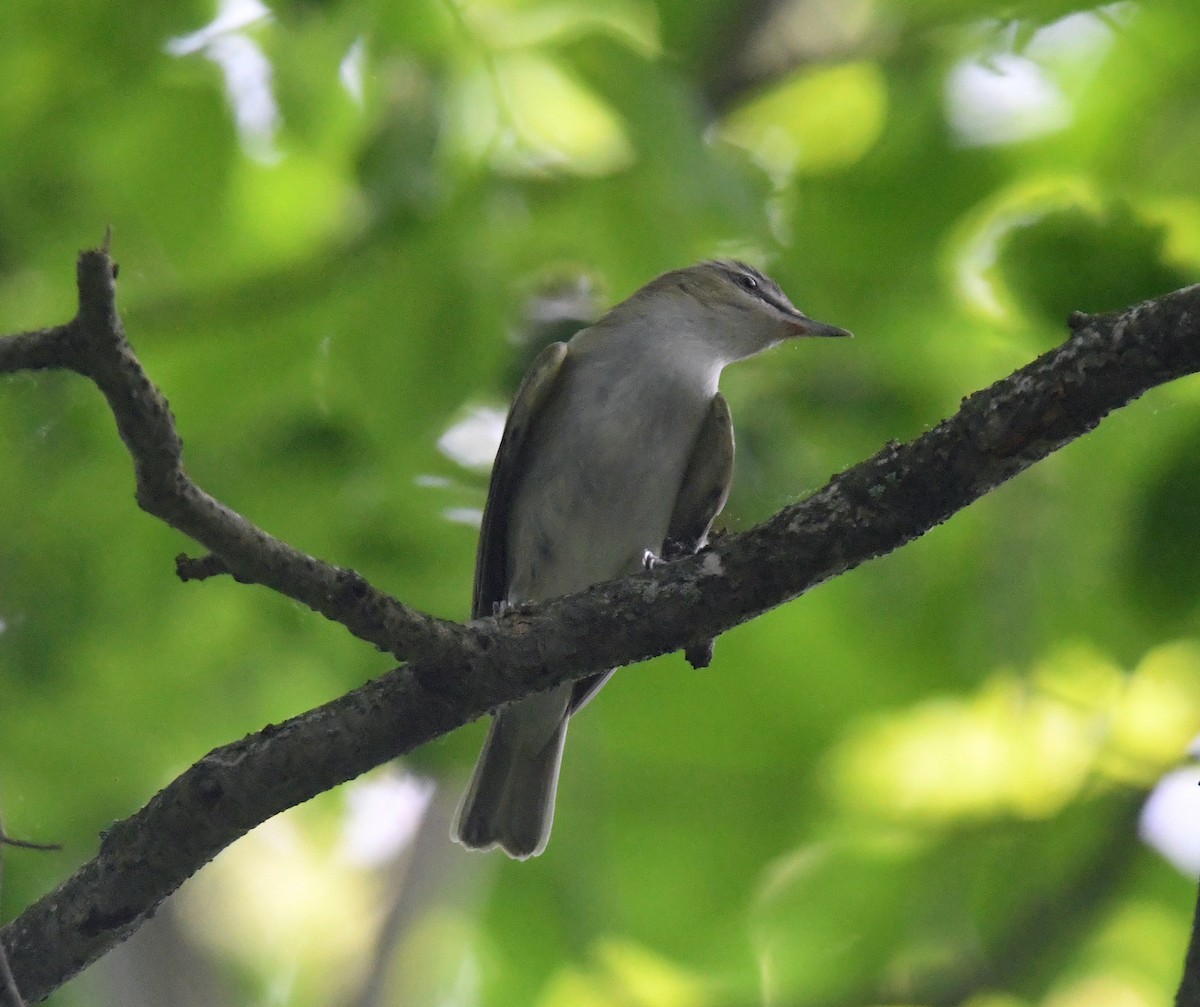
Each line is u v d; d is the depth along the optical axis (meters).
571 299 10.77
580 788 12.32
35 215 10.37
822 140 11.74
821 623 11.92
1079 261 9.00
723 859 12.34
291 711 11.78
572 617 6.61
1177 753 11.28
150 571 10.98
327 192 10.71
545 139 10.04
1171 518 8.27
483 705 6.57
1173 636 8.45
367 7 9.64
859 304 10.67
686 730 12.40
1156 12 10.79
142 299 10.50
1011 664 10.82
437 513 11.23
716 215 9.42
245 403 10.68
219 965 13.20
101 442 10.91
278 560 6.13
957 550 11.29
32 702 11.12
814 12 11.69
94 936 6.46
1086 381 6.16
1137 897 11.41
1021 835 11.34
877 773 12.66
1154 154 10.62
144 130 10.02
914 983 11.27
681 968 12.20
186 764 11.76
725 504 10.35
